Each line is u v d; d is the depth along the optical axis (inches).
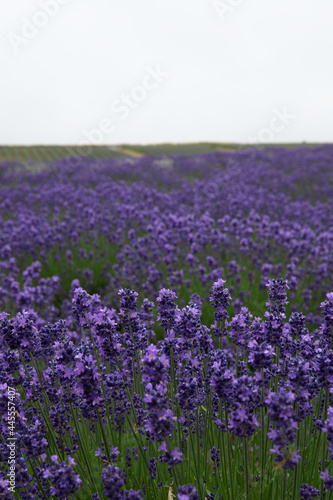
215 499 100.5
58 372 114.3
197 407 107.0
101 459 107.1
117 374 115.4
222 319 118.9
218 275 255.9
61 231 399.2
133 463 113.5
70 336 170.7
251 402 92.9
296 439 97.3
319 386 96.0
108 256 356.2
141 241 325.4
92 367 97.3
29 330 111.8
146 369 89.0
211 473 111.4
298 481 95.0
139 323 121.4
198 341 109.8
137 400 116.1
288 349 112.0
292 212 487.2
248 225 352.2
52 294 268.5
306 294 243.3
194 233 336.2
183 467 107.7
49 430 110.1
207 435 115.1
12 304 254.1
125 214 413.1
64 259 349.4
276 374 106.8
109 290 283.0
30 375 123.9
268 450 113.4
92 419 116.6
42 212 524.4
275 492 98.9
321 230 404.2
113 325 109.4
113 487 78.8
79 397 111.9
